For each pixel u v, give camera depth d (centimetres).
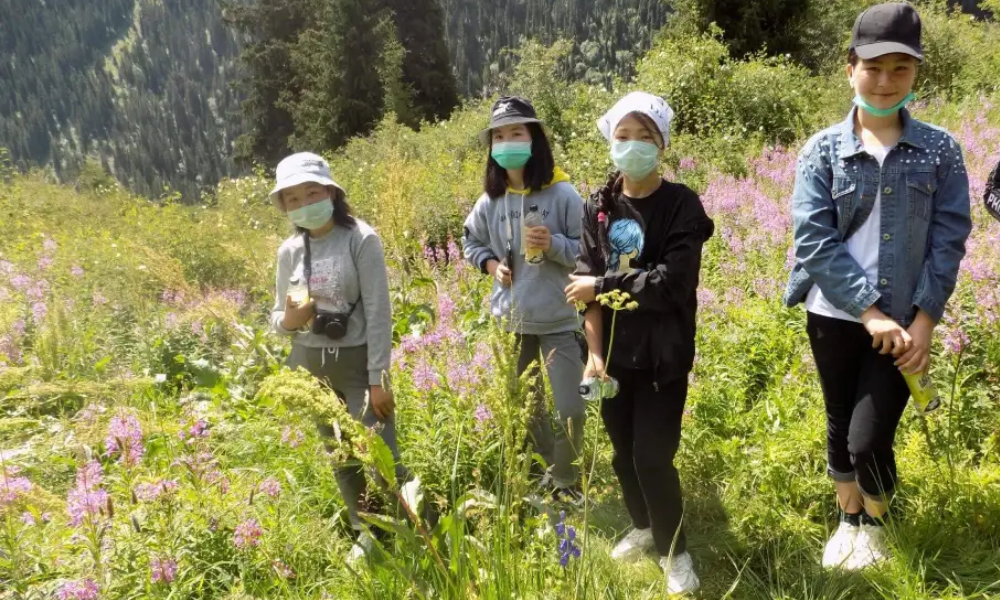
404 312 584
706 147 1080
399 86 3350
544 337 376
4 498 280
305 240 338
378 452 238
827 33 2130
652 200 295
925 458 333
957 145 283
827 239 286
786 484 343
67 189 1438
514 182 386
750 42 2050
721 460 374
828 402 310
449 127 1570
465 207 927
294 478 377
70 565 297
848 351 296
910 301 280
